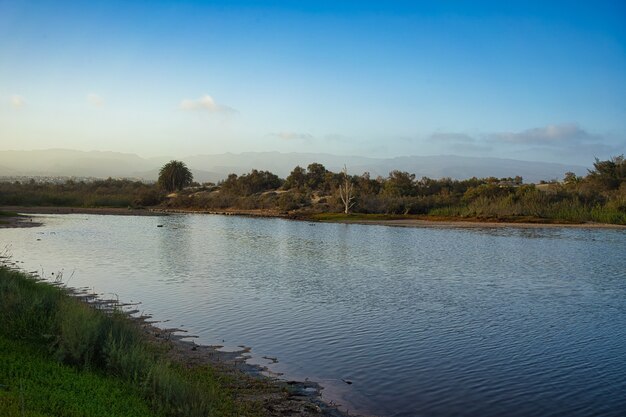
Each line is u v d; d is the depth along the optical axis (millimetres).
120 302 18781
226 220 72438
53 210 81688
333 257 33719
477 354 13617
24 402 7746
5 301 12664
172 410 8453
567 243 43969
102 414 7875
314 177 114562
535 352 13852
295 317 17234
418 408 10227
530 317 17734
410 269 28719
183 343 13977
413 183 104812
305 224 66250
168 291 21094
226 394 10312
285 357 13125
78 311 11688
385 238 48000
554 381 11766
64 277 23641
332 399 10531
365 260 32375
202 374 11211
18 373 9195
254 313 17672
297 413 9672
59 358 10195
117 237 44156
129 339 11797
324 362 12828
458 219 71500
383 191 95875
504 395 10922
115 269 26531
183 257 32094
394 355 13438
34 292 14180
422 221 70500
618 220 65250
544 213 71375
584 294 21984
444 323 16797
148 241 41500
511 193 79562
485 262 31906
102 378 9641
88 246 36719
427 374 12109
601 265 30812
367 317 17406
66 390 8727
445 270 28484
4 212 71625
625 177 92500
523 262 32000
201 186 133125
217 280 24062
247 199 97375
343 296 20906
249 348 13805
